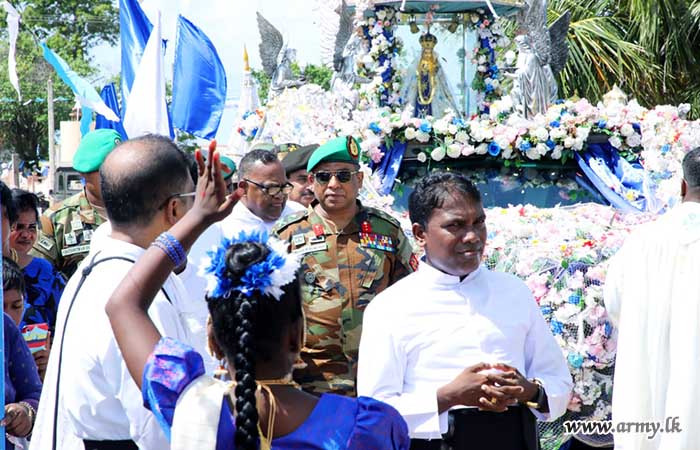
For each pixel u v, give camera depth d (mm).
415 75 9844
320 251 5219
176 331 3385
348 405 2717
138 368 2740
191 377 2723
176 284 3627
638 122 8578
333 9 10000
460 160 8484
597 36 17375
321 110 8836
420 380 4078
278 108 9297
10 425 4070
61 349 3410
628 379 4797
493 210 6859
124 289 2812
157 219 3418
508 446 4012
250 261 2699
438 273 4133
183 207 3453
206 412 2629
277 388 2705
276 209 6270
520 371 4105
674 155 8406
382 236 5312
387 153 8320
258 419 2596
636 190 8219
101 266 3383
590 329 6176
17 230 5926
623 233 6449
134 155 3408
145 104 7016
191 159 5285
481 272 4199
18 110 26125
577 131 8328
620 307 5020
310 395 2742
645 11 17328
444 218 4059
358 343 5148
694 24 17375
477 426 4012
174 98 9672
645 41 17531
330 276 5176
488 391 3838
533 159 8398
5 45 24266
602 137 8594
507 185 8375
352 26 9852
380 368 4047
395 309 4121
